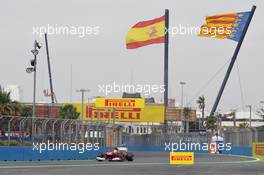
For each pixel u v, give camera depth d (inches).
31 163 4060.0
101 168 3518.7
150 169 3513.8
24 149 4397.1
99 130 5565.9
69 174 2854.3
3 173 2851.9
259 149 6599.4
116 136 6210.6
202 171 3368.6
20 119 4338.1
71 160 4904.0
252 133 6963.6
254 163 4758.9
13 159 4303.6
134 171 3240.7
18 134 4345.5
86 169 3363.7
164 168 3678.6
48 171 3080.7
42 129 4566.9
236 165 4318.4
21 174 2783.0
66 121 4852.4
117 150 4980.3
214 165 4291.3
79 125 5108.3
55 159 4781.0
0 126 4207.7
